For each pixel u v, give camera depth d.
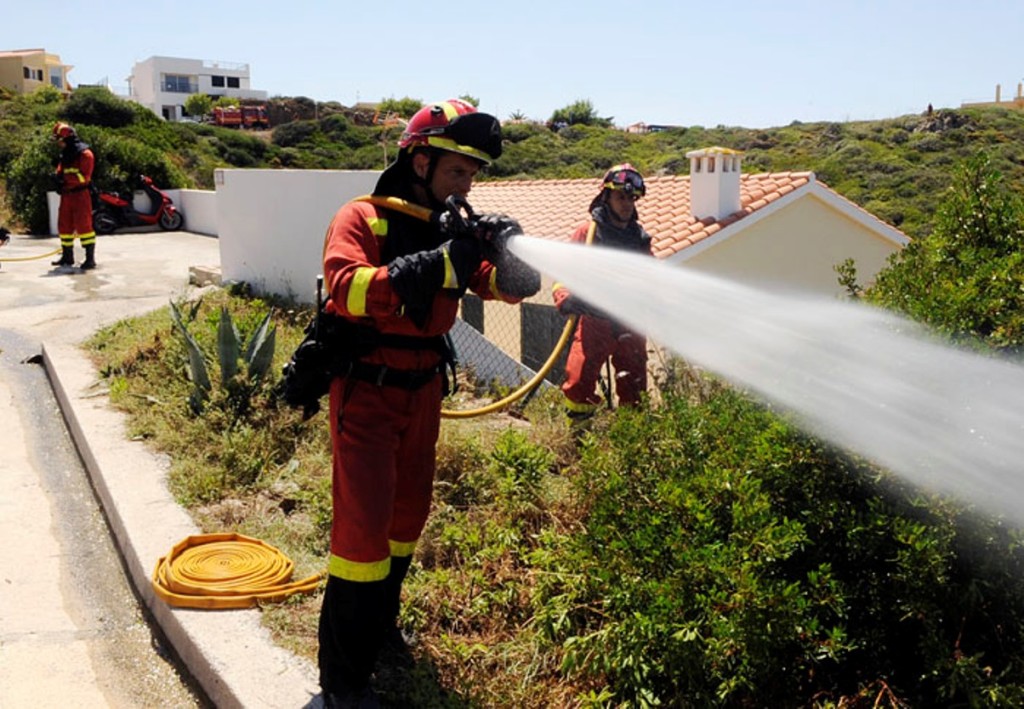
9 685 3.32
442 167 2.89
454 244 2.64
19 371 7.84
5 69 74.00
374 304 2.66
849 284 3.72
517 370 7.47
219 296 9.49
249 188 9.70
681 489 3.20
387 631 3.25
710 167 12.28
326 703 2.88
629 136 48.06
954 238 3.55
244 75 97.88
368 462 2.81
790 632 2.78
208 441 5.31
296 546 4.12
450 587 3.61
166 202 19.56
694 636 2.79
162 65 93.06
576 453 5.26
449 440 4.90
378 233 2.83
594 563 3.31
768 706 2.90
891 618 2.98
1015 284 3.14
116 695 3.32
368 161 45.84
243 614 3.52
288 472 4.96
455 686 3.10
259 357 5.75
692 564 2.94
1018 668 2.75
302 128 50.22
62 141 12.82
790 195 12.66
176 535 4.18
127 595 4.04
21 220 21.02
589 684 3.08
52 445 6.08
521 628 3.41
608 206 5.31
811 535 3.10
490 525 4.02
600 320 5.32
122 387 6.48
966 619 2.88
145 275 12.33
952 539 2.86
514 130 47.00
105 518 4.85
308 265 9.27
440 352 3.00
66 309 9.87
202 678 3.24
